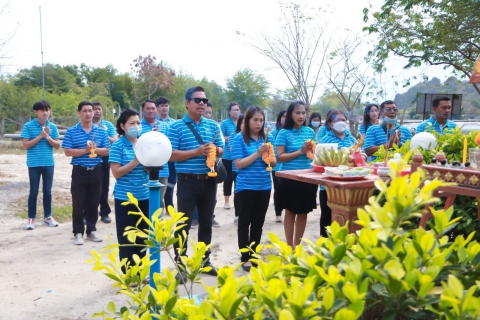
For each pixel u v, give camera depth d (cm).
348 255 151
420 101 1153
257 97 3838
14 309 393
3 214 764
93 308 397
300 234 497
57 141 694
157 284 193
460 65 1199
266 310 142
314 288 149
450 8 1086
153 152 302
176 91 4822
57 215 753
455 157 363
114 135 784
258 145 475
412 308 129
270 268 160
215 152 430
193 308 144
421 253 142
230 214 774
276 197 505
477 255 153
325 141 539
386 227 130
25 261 520
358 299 124
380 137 571
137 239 444
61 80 4962
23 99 3020
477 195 214
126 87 5200
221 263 515
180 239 215
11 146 2125
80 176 584
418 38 1167
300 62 1305
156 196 313
